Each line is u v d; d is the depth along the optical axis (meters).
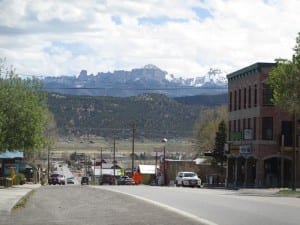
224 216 20.53
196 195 34.66
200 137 99.25
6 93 44.66
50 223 18.45
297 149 63.66
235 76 73.12
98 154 167.88
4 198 28.86
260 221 18.72
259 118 64.38
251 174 68.06
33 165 88.31
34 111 45.84
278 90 45.12
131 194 35.09
